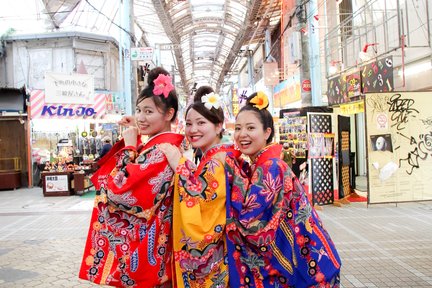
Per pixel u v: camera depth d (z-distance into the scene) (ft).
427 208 23.11
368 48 30.45
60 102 36.19
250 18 52.70
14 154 39.63
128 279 6.06
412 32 26.00
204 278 5.91
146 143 6.61
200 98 6.63
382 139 23.08
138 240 6.11
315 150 24.14
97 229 6.33
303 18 34.58
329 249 6.46
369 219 20.54
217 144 6.45
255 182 5.95
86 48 52.95
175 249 6.00
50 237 18.45
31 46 52.85
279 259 5.98
